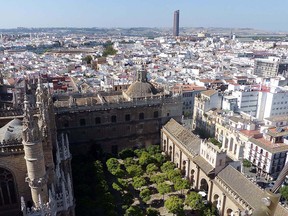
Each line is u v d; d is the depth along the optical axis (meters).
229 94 169.38
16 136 51.25
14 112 68.25
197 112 165.75
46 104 65.25
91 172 101.31
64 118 117.44
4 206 52.59
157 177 100.25
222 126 137.62
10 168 50.31
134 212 79.94
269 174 111.56
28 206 53.66
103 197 85.00
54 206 49.81
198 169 97.88
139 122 130.50
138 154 121.94
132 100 126.69
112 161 108.50
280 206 68.31
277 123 133.25
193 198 86.06
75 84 195.62
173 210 82.06
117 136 128.88
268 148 110.44
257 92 167.88
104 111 122.88
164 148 131.75
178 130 121.44
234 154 126.62
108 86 174.75
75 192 87.31
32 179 46.34
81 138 122.94
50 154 53.59
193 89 186.75
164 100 131.62
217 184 86.00
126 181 102.38
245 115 149.50
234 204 77.50
